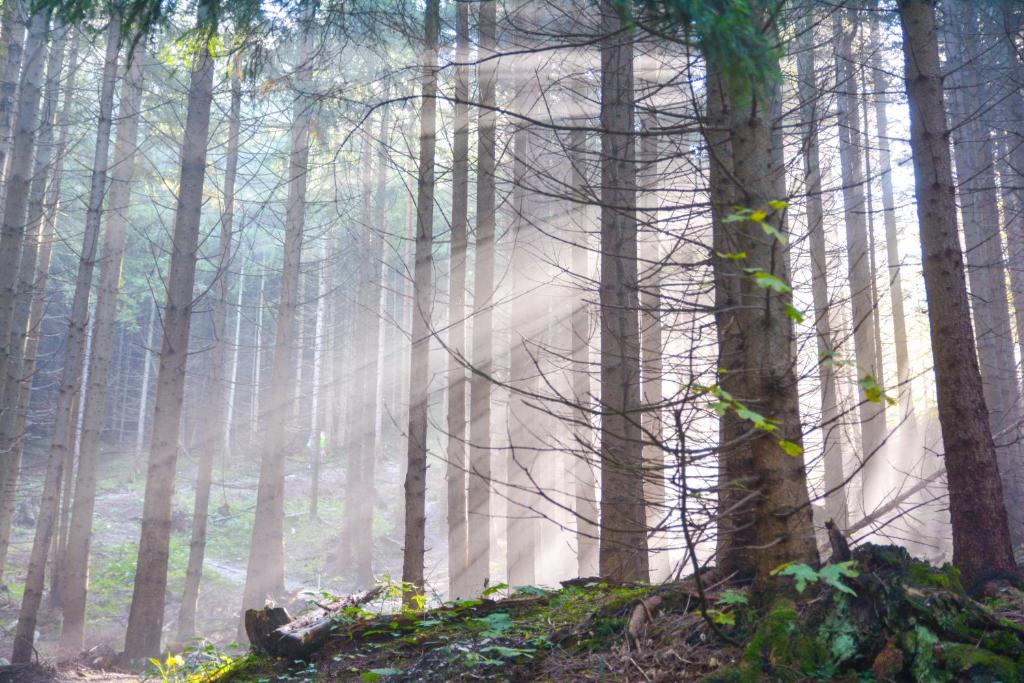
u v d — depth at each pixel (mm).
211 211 31453
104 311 15898
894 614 3688
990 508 5531
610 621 4656
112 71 13789
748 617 3994
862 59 11438
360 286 21547
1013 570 5441
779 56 3740
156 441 12148
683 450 3504
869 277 13586
